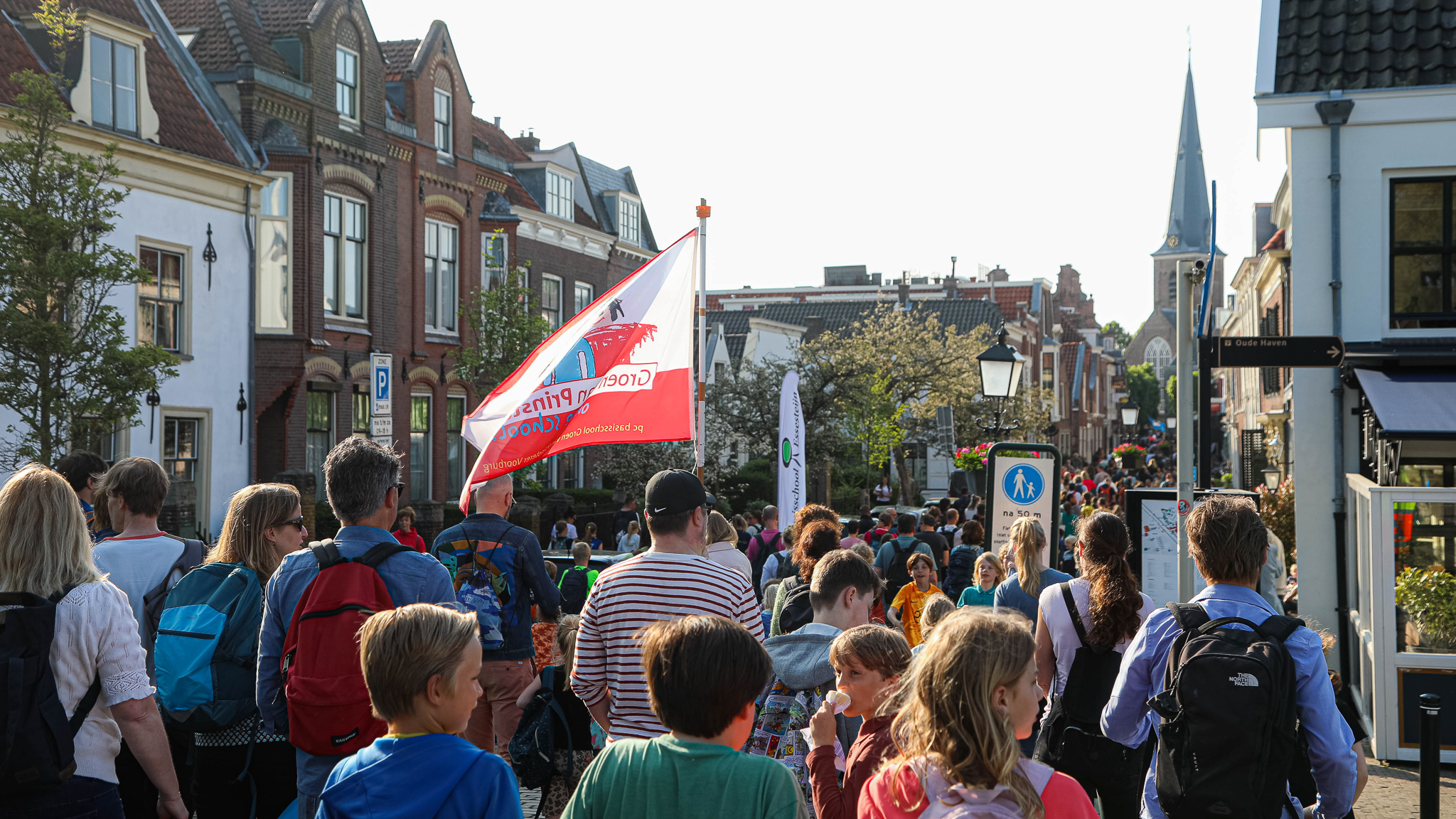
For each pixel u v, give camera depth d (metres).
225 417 19.80
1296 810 3.69
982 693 2.55
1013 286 68.62
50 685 3.60
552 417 7.51
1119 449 49.47
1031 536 6.21
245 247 20.31
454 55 27.16
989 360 14.55
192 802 5.11
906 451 40.78
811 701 4.16
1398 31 10.34
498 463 7.38
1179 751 3.58
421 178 25.66
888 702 3.18
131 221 17.84
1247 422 36.44
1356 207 10.15
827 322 57.59
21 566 3.71
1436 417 8.95
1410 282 10.15
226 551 4.65
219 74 21.00
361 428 23.81
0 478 14.58
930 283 74.25
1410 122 9.99
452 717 2.91
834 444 33.09
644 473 27.92
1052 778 2.63
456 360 27.16
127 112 18.02
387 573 4.14
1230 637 3.63
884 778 2.71
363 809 2.80
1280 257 23.75
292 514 4.72
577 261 33.84
